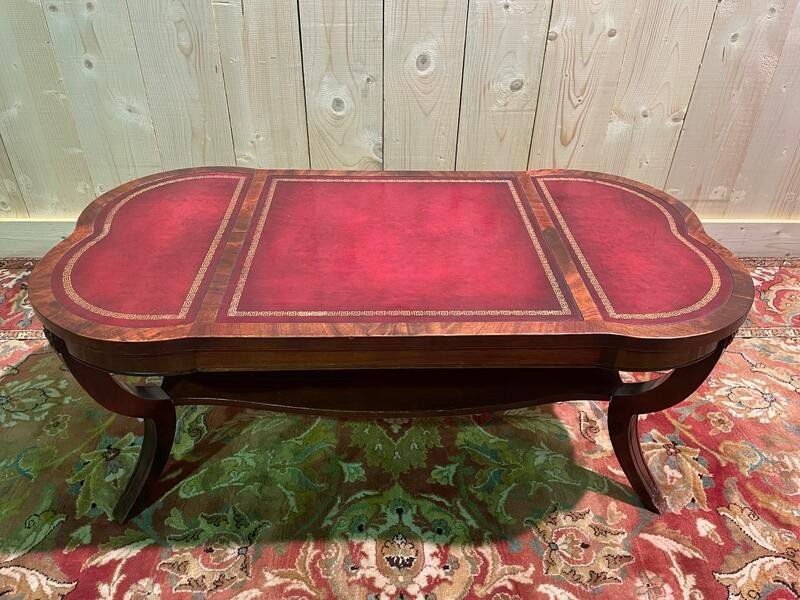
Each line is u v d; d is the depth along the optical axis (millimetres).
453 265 1144
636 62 1680
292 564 1171
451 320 1009
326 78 1680
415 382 1224
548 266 1146
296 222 1262
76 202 1931
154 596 1114
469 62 1662
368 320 1004
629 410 1183
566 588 1138
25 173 1850
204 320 995
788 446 1419
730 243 2078
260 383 1199
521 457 1396
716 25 1622
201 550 1189
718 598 1122
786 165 1910
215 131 1777
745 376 1612
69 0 1528
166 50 1619
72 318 984
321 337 972
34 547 1184
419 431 1455
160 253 1150
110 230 1215
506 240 1224
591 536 1230
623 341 995
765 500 1299
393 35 1606
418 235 1232
